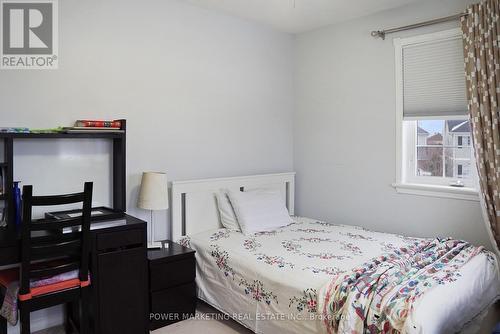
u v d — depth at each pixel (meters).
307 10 3.34
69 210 2.63
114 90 2.84
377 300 1.80
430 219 3.12
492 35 2.60
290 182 4.08
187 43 3.25
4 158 2.32
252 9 3.35
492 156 2.62
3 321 2.30
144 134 3.01
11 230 2.23
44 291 2.07
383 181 3.42
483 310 2.21
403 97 3.24
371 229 3.53
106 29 2.79
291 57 4.14
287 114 4.13
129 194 2.95
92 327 2.30
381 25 3.35
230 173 3.63
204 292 2.83
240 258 2.57
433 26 3.01
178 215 3.14
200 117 3.37
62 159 2.61
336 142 3.77
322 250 2.66
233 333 2.53
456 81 2.92
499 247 2.66
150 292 2.54
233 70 3.60
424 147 3.22
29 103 2.48
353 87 3.59
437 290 1.86
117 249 2.45
